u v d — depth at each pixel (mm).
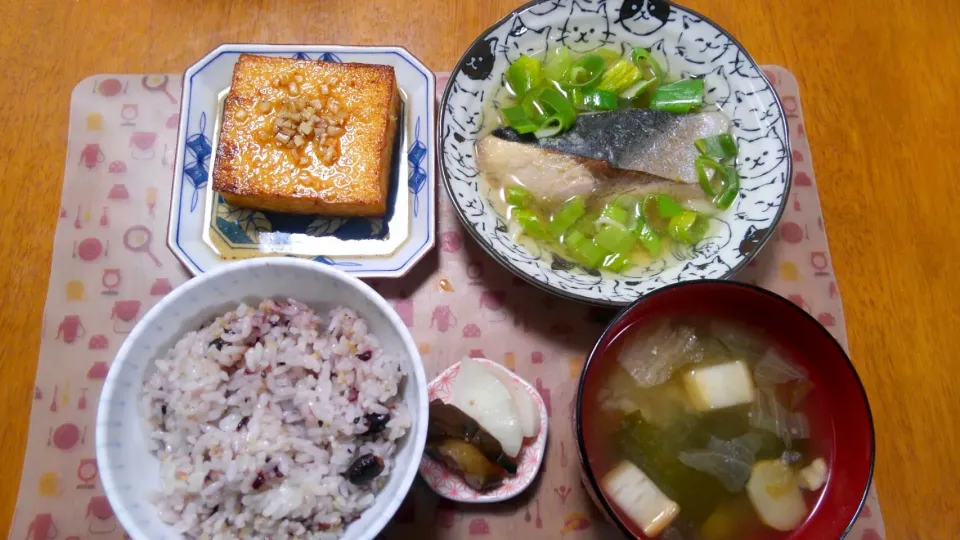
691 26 329
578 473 278
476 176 310
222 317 236
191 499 212
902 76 358
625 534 210
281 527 211
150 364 225
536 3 322
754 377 256
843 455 238
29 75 330
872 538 278
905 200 333
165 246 306
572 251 312
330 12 350
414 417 222
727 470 245
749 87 323
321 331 246
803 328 243
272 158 302
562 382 292
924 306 315
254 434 216
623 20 333
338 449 221
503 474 261
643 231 315
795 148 340
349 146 306
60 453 272
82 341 288
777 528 238
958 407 300
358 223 312
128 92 329
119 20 343
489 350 296
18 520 262
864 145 343
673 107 334
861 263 321
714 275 285
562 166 318
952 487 288
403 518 268
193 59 340
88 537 262
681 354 257
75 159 316
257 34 345
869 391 301
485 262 309
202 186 310
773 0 368
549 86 336
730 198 316
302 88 313
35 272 299
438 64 345
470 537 268
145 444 219
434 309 300
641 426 251
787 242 323
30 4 341
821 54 360
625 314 237
